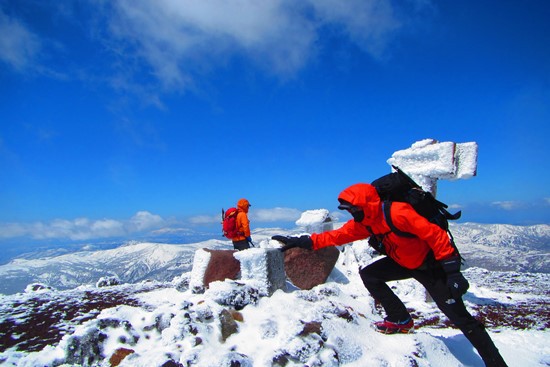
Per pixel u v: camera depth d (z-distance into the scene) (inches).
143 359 117.5
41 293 329.4
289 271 247.0
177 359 116.6
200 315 137.6
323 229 340.5
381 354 129.2
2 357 163.2
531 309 249.1
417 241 119.6
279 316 144.1
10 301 288.2
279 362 118.1
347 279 286.5
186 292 282.0
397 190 122.3
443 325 201.3
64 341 137.6
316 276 254.2
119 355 127.6
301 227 348.8
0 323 223.0
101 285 389.4
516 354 151.6
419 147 261.6
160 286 362.9
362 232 140.0
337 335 130.0
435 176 254.2
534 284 382.3
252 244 301.7
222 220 302.7
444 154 244.8
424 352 131.8
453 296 108.8
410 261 124.4
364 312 173.8
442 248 110.3
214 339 130.6
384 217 118.0
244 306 156.6
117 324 141.6
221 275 255.3
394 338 140.7
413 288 268.7
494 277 439.2
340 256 321.7
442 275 123.1
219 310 139.6
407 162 267.9
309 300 168.2
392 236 121.2
